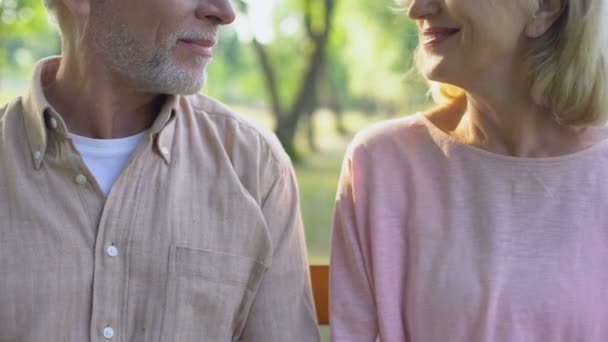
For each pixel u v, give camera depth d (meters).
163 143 1.73
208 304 1.74
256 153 1.81
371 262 1.80
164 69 1.66
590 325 1.66
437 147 1.78
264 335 1.80
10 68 13.48
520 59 1.66
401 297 1.77
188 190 1.75
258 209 1.78
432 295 1.71
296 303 1.83
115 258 1.66
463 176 1.74
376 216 1.78
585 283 1.65
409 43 2.00
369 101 13.35
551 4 1.61
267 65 12.90
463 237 1.71
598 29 1.60
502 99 1.69
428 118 1.83
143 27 1.64
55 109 1.75
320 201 10.35
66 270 1.64
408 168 1.79
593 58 1.61
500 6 1.59
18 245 1.63
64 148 1.66
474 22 1.60
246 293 1.80
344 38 12.98
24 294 1.62
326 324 2.08
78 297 1.64
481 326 1.66
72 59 1.72
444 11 1.65
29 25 10.34
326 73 13.17
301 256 1.86
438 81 1.70
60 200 1.66
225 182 1.77
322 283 2.08
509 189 1.70
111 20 1.65
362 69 12.97
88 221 1.67
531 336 1.66
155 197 1.71
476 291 1.67
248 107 15.26
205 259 1.73
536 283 1.66
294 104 12.80
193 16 1.66
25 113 1.69
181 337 1.71
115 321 1.66
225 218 1.75
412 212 1.76
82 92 1.71
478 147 1.75
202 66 1.70
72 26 1.71
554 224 1.67
